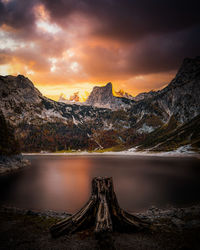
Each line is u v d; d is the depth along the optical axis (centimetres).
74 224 1173
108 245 1014
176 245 1023
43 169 8725
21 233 1298
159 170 7494
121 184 4766
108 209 1134
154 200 3164
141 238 1117
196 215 1789
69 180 5684
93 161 13475
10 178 6153
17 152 10400
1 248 1041
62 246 1025
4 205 2944
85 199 3375
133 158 15075
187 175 6109
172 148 17588
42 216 1852
